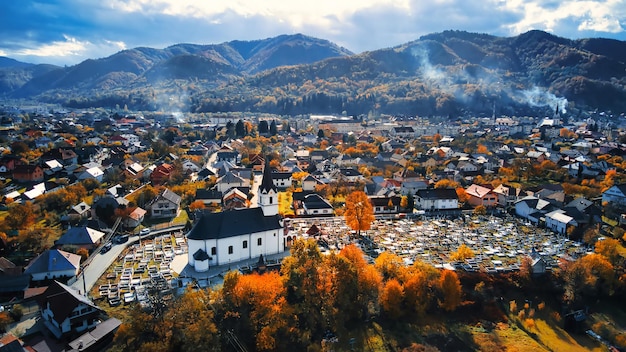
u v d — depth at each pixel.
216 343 75.12
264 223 111.88
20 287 92.56
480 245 124.62
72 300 79.38
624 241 126.44
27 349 70.12
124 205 139.62
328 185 179.88
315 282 90.12
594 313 100.75
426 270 99.56
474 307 99.06
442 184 178.88
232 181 175.00
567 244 126.69
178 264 105.75
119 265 105.62
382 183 188.75
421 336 89.88
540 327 95.62
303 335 82.69
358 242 124.00
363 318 93.38
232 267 104.06
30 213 127.62
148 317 75.12
